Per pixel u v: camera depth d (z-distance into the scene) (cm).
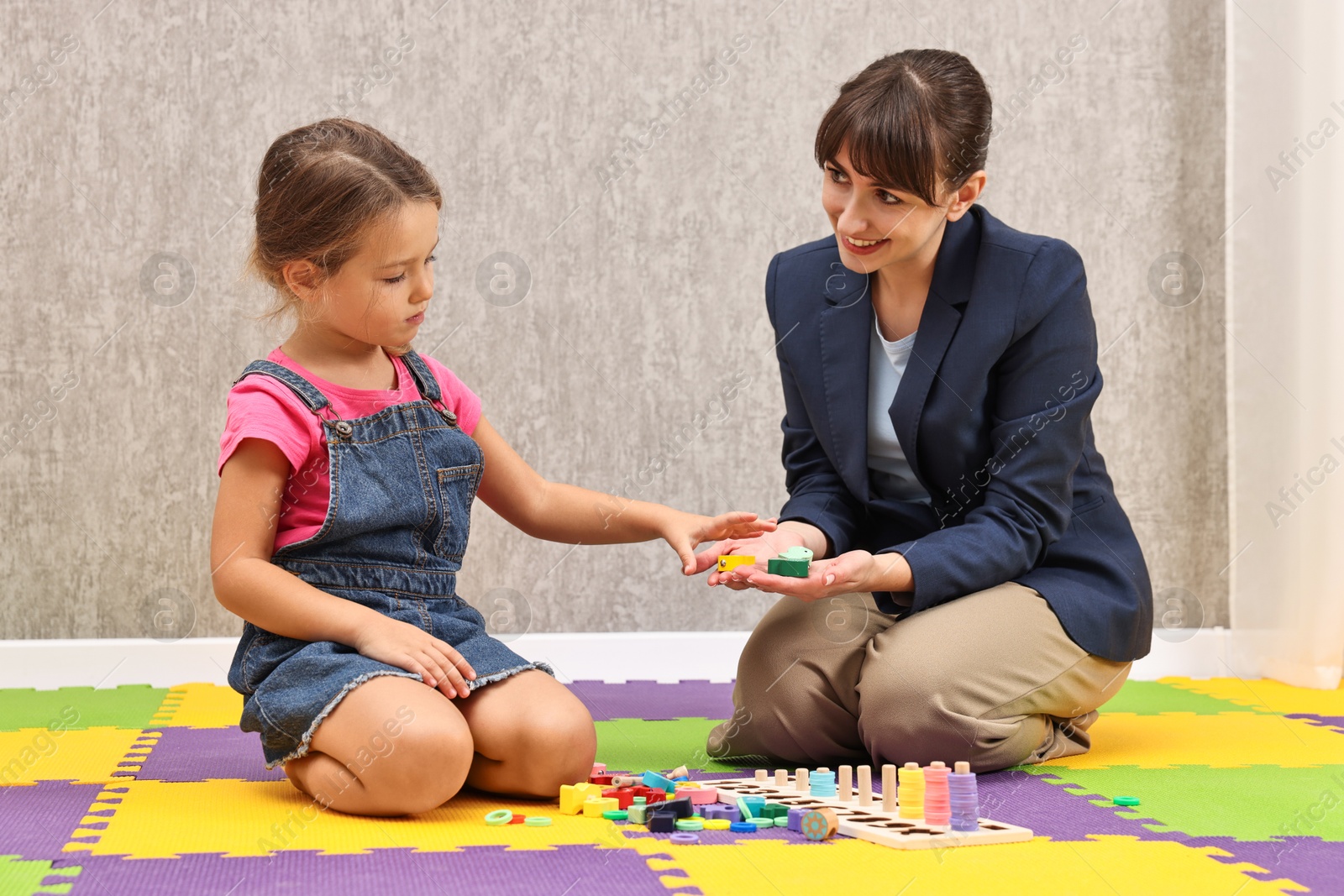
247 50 203
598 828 98
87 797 110
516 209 208
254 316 203
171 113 202
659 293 211
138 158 201
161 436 203
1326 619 200
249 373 115
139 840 93
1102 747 144
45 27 200
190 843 92
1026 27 216
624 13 210
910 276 134
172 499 203
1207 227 221
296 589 108
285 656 109
